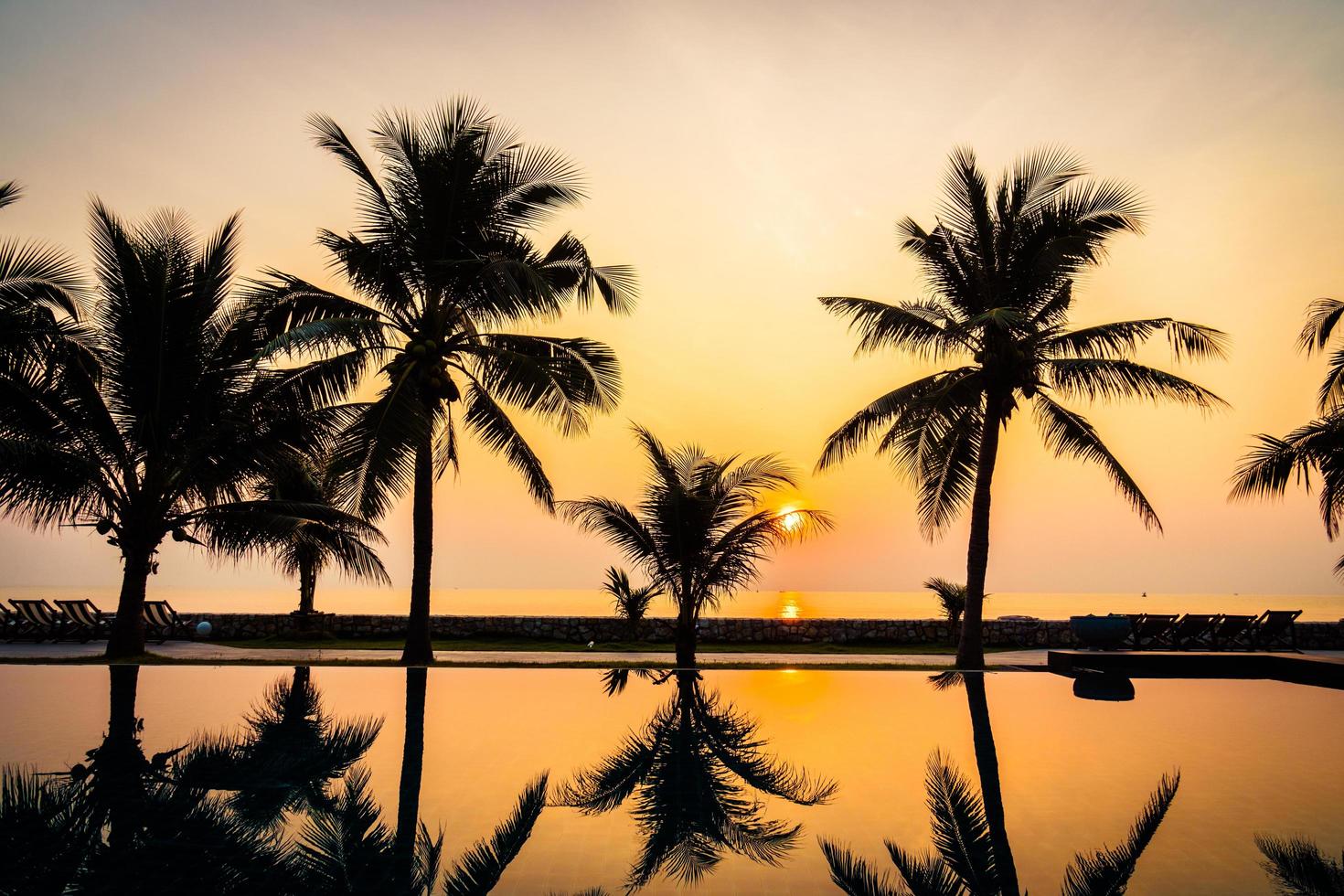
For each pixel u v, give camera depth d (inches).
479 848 180.1
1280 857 176.2
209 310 582.9
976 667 559.5
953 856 177.9
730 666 553.6
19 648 609.6
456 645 718.5
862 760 268.8
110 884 156.4
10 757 257.8
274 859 171.3
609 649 701.3
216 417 575.2
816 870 169.3
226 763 253.6
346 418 596.1
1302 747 289.7
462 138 568.7
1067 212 596.7
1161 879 163.9
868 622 783.7
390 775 242.1
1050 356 625.3
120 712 339.3
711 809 211.0
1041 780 242.2
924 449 676.1
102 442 564.7
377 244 585.9
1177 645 703.7
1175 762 266.5
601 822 199.9
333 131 572.7
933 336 624.7
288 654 599.5
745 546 583.5
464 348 599.2
